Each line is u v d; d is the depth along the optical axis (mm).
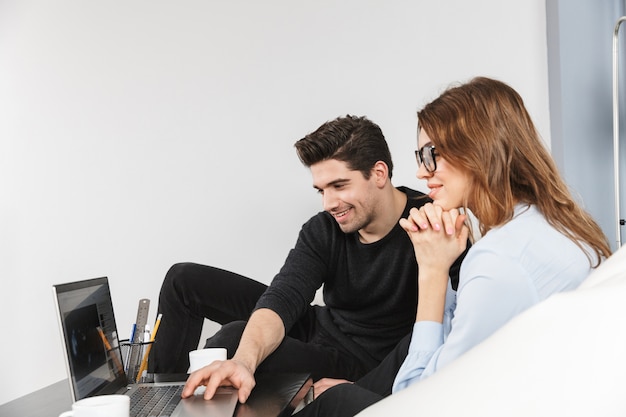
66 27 3496
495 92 1275
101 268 3439
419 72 3244
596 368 219
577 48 3137
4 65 3533
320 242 2176
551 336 230
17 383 3523
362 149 2068
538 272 1130
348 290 2186
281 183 3338
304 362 1999
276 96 3344
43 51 3506
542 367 224
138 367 1719
